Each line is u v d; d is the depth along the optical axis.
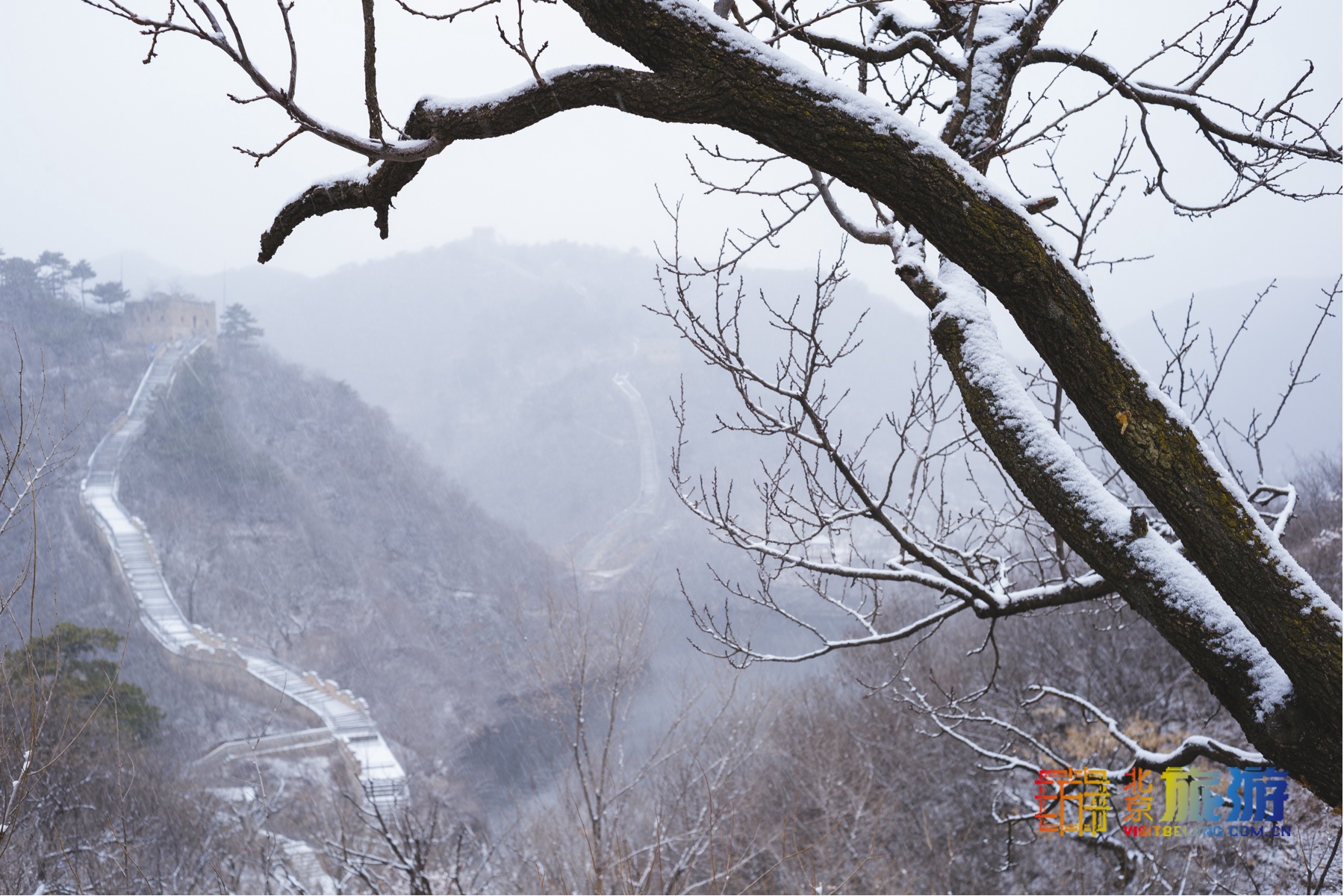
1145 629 13.30
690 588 48.16
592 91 1.92
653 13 1.85
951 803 13.09
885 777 13.78
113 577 48.50
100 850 6.97
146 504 59.16
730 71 1.86
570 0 1.91
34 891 6.20
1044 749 4.67
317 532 65.00
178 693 34.66
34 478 3.09
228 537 60.38
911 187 1.86
